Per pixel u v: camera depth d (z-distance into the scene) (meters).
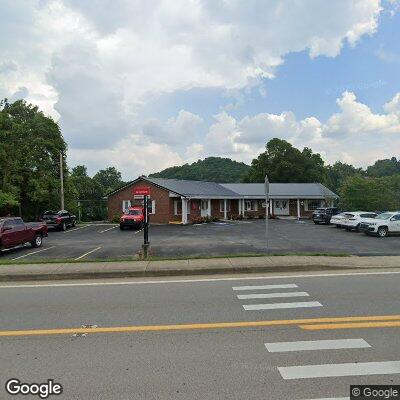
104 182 87.56
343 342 5.76
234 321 6.83
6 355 5.47
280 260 12.63
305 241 21.86
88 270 11.41
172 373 4.80
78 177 65.88
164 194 39.38
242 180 77.19
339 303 7.90
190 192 40.88
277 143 70.00
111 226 36.12
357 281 10.02
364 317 6.95
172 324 6.71
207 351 5.49
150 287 9.66
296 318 6.95
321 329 6.35
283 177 68.75
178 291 9.18
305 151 72.12
